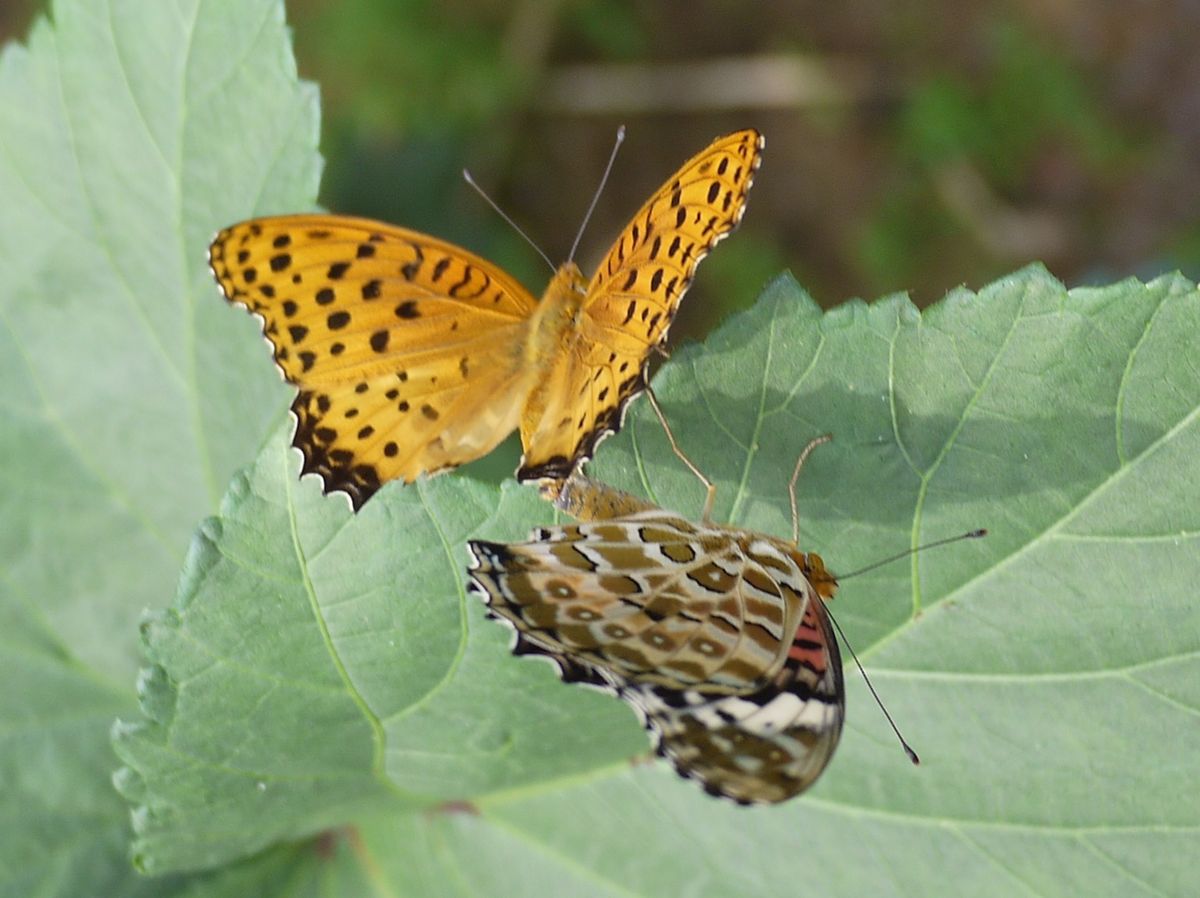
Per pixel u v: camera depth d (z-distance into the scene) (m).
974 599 0.32
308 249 0.31
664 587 0.31
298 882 0.36
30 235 0.35
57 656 0.36
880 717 0.33
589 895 0.35
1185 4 0.64
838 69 0.62
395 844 0.36
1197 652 0.32
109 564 0.36
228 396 0.35
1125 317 0.31
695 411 0.32
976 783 0.33
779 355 0.32
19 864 0.35
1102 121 0.62
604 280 0.32
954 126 0.61
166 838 0.33
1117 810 0.33
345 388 0.31
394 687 0.32
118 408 0.36
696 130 0.61
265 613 0.31
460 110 0.56
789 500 0.32
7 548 0.36
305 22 0.55
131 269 0.35
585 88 0.59
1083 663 0.32
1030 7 0.63
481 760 0.34
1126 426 0.32
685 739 0.31
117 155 0.35
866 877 0.34
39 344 0.35
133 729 0.32
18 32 0.52
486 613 0.32
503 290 0.32
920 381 0.32
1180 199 0.61
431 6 0.56
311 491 0.31
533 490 0.31
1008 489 0.32
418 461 0.32
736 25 0.62
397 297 0.32
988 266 0.60
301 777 0.33
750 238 0.60
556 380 0.32
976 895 0.33
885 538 0.32
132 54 0.34
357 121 0.54
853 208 0.61
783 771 0.31
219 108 0.34
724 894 0.35
